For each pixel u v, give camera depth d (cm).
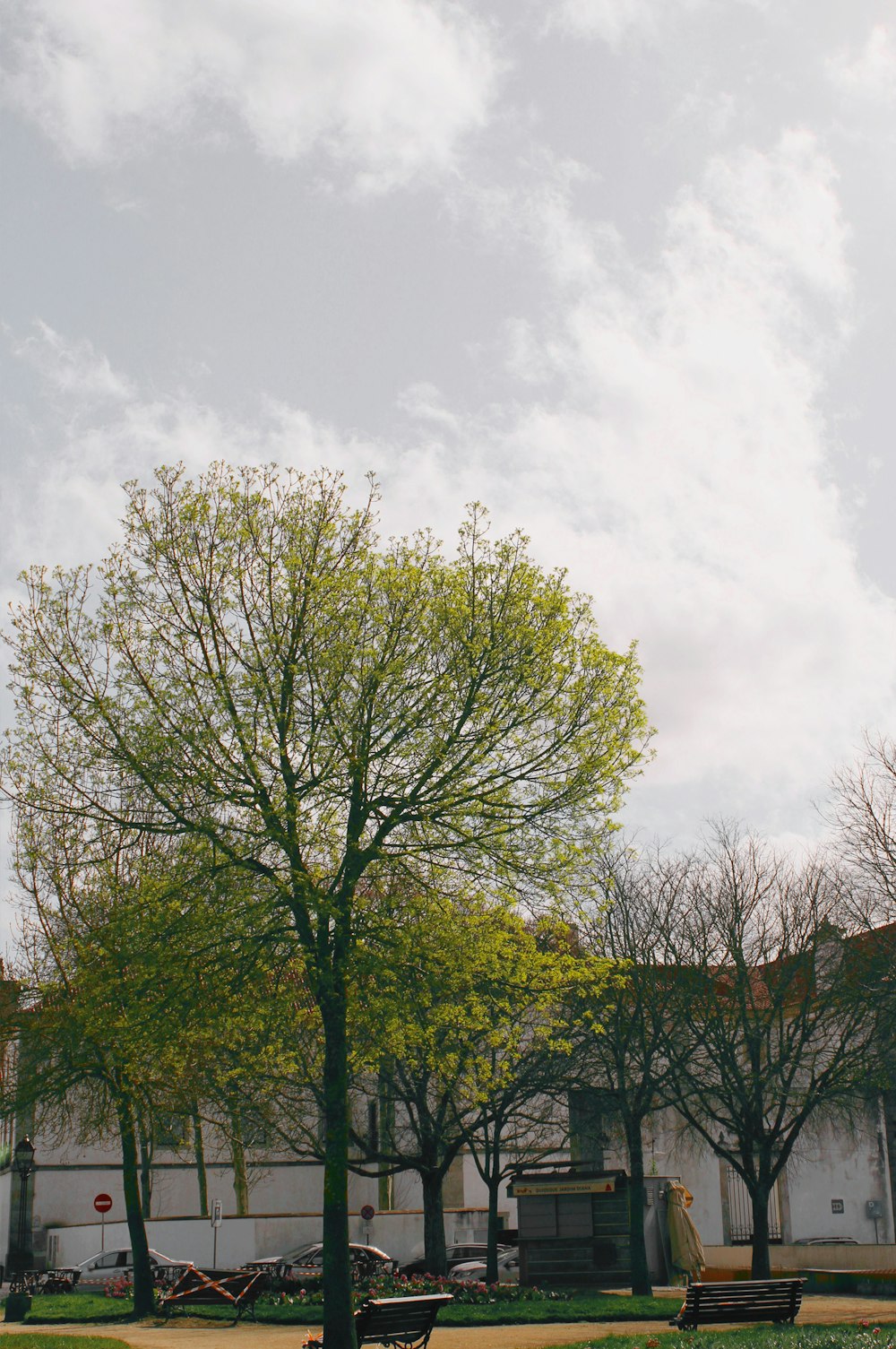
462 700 2103
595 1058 3753
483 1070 2427
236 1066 3034
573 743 2164
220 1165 5562
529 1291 3144
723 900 3816
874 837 3738
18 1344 2089
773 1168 3469
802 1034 3638
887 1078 3506
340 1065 2023
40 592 2172
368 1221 4888
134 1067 2486
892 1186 4719
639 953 3628
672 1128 4650
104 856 2264
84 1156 5594
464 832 2122
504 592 2175
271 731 2083
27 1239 4672
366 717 2088
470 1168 5853
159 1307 2962
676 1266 3791
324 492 2228
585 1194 3731
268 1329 2553
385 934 2072
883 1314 2683
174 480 2230
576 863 2197
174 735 2052
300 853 2077
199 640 2145
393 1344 2017
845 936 3688
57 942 3241
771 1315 2336
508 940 2244
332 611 2123
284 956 2080
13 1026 3095
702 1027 3741
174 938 2030
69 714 2116
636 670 2245
